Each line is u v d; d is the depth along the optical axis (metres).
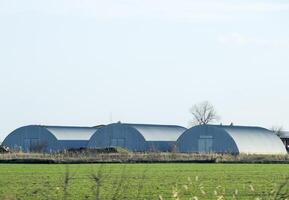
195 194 81.12
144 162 183.75
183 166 163.38
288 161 197.75
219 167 160.75
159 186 96.56
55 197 78.75
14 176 118.94
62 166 155.38
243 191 88.38
